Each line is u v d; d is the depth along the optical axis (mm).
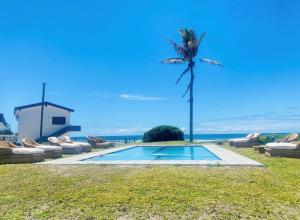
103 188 7293
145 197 6625
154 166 9820
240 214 5789
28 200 6691
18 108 35750
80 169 9570
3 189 7559
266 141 21719
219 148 18688
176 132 28844
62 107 36219
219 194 6785
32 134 35750
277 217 5691
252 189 7164
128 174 8625
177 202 6352
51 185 7727
